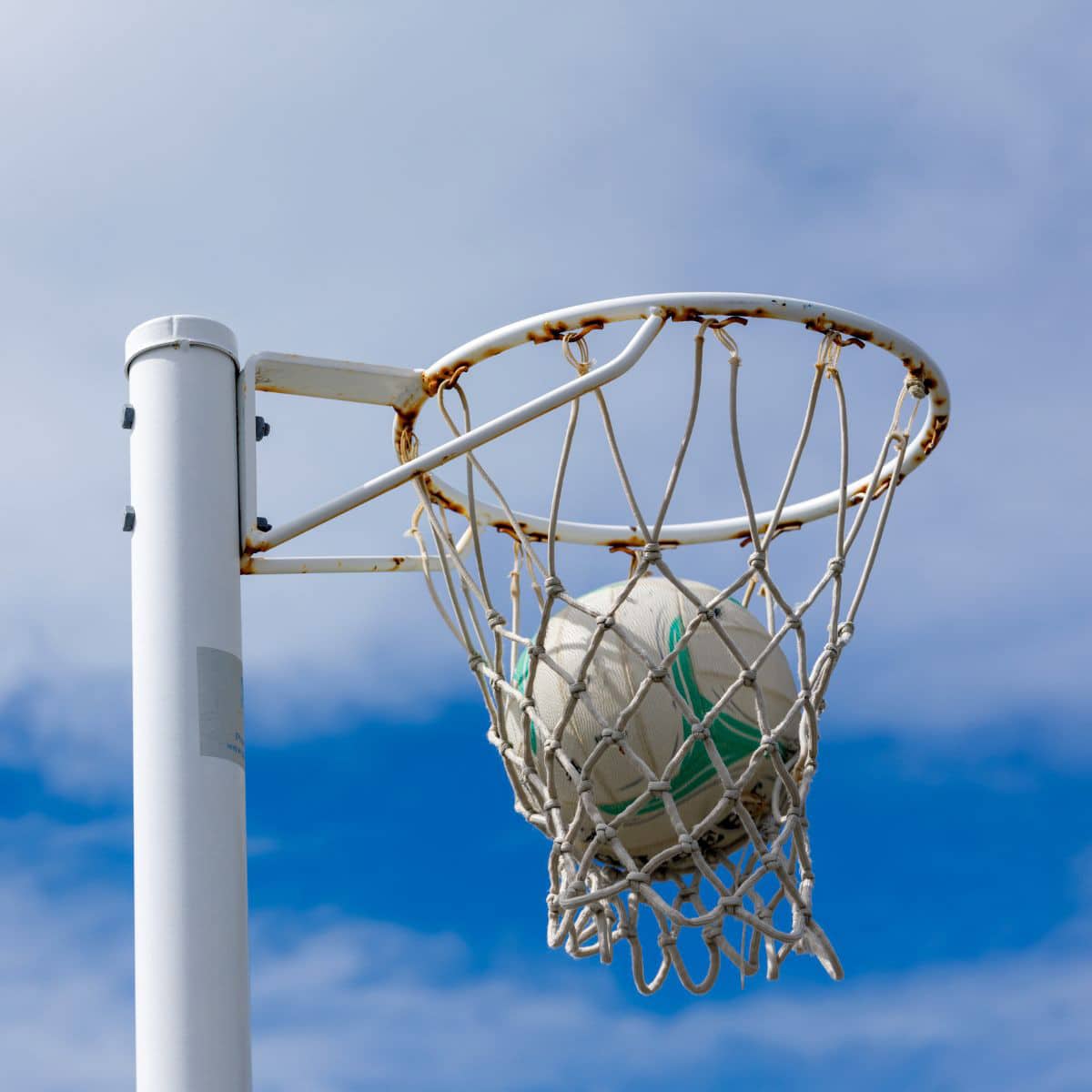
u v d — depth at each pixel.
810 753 6.27
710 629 6.12
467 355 6.25
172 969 5.34
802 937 6.07
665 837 6.07
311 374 6.25
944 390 6.60
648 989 6.26
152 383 5.98
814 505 7.34
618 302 6.07
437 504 6.94
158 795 5.52
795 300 6.12
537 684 6.14
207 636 5.71
